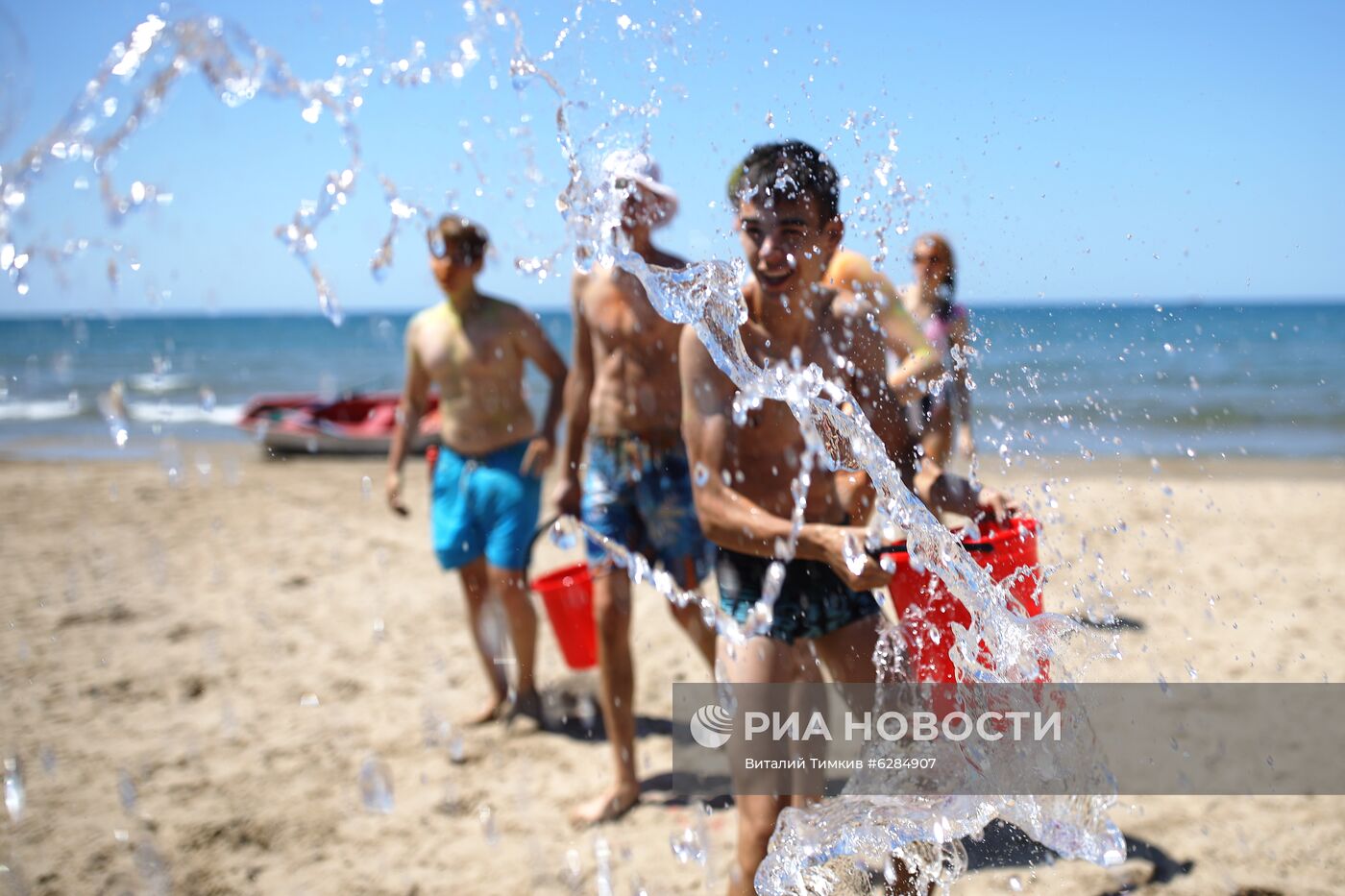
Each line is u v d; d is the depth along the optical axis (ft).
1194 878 7.82
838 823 6.38
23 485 28.81
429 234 11.35
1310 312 195.62
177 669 13.62
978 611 6.44
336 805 9.72
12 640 14.89
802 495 6.33
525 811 9.52
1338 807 8.97
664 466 9.37
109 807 9.68
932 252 7.84
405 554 20.18
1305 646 12.98
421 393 12.54
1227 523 20.20
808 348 6.95
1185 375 63.67
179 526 22.90
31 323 196.54
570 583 11.19
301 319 203.31
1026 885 7.68
